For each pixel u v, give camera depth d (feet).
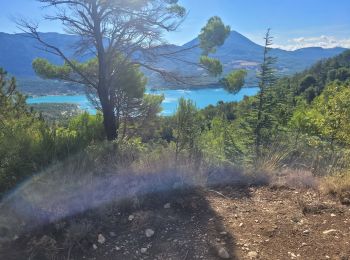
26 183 13.34
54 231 11.28
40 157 15.16
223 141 26.76
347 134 29.09
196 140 20.27
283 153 21.15
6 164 13.87
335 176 16.97
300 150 23.47
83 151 17.19
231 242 11.10
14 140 15.06
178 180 14.64
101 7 42.06
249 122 29.58
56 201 12.41
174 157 16.57
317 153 21.80
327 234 11.71
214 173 16.85
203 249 10.68
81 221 11.63
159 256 10.41
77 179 14.07
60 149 16.61
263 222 12.50
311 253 10.60
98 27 42.93
